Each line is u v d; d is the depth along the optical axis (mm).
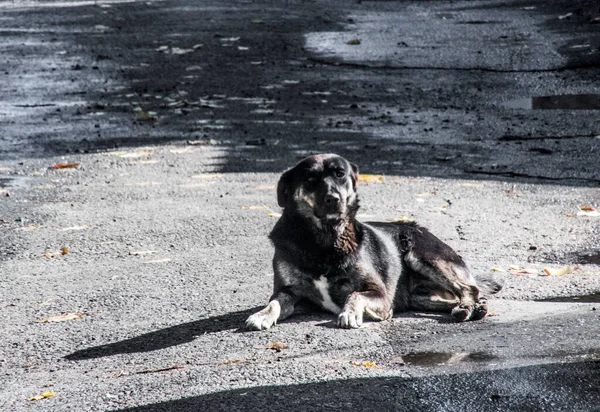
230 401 5301
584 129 14703
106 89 18562
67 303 7836
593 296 7586
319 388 5441
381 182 11875
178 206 11023
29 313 7617
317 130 15039
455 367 5711
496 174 12281
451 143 14055
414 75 19062
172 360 6266
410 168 12609
